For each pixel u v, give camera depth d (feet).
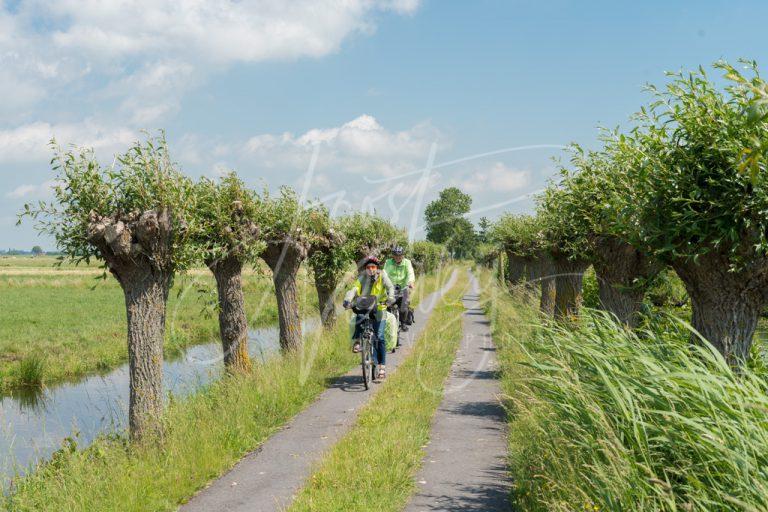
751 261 16.88
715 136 15.87
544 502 15.42
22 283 163.53
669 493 11.35
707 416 12.23
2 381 50.62
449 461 22.06
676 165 16.87
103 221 22.88
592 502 13.20
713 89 16.22
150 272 24.21
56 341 69.36
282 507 18.01
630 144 18.33
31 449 31.12
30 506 19.86
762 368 19.89
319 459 22.21
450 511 17.19
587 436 14.49
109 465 21.48
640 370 14.70
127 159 23.70
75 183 22.70
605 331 17.74
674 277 31.55
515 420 25.41
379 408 29.04
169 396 29.43
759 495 10.12
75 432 27.58
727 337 17.65
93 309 104.73
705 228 16.75
